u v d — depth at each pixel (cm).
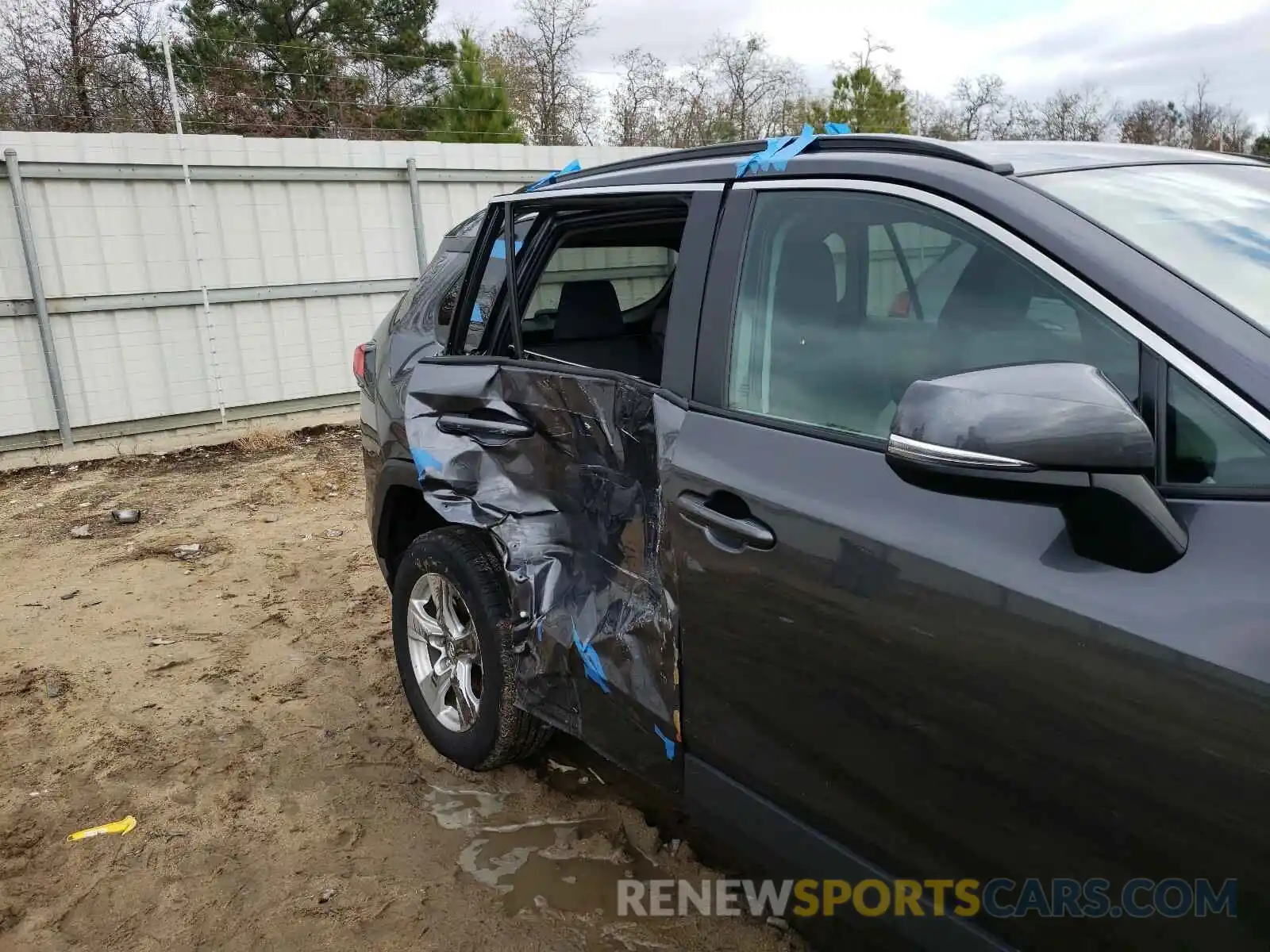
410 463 326
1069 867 150
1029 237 172
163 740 359
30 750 355
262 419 932
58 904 272
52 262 809
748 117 3081
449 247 380
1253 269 174
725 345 219
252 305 911
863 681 176
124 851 294
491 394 287
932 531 166
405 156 968
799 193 213
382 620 464
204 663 422
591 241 321
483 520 283
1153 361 151
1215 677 131
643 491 236
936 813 169
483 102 1823
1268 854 127
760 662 198
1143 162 215
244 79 2181
